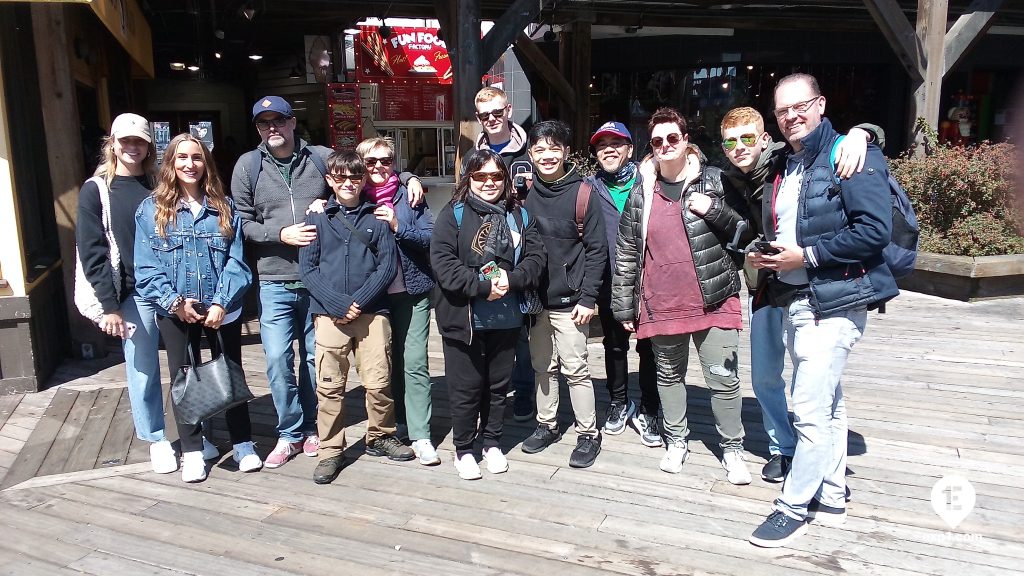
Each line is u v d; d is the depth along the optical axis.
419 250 3.53
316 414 3.82
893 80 11.37
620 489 3.28
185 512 3.12
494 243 3.21
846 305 2.67
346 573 2.67
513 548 2.82
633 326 3.39
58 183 5.04
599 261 3.35
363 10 8.02
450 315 3.27
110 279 3.31
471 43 5.51
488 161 3.24
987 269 6.53
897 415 4.07
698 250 3.15
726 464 3.37
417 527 2.98
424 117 9.74
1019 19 10.36
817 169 2.67
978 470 3.41
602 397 4.45
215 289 3.33
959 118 12.10
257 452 3.76
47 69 4.89
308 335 3.69
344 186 3.27
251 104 12.26
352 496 3.25
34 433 4.00
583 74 9.48
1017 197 6.97
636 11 9.34
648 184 3.27
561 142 3.30
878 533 2.88
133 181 3.38
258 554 2.79
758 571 2.64
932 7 7.41
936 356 5.11
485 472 3.47
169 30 9.32
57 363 5.16
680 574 2.63
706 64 10.97
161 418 3.58
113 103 7.99
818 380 2.74
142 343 3.43
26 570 2.70
